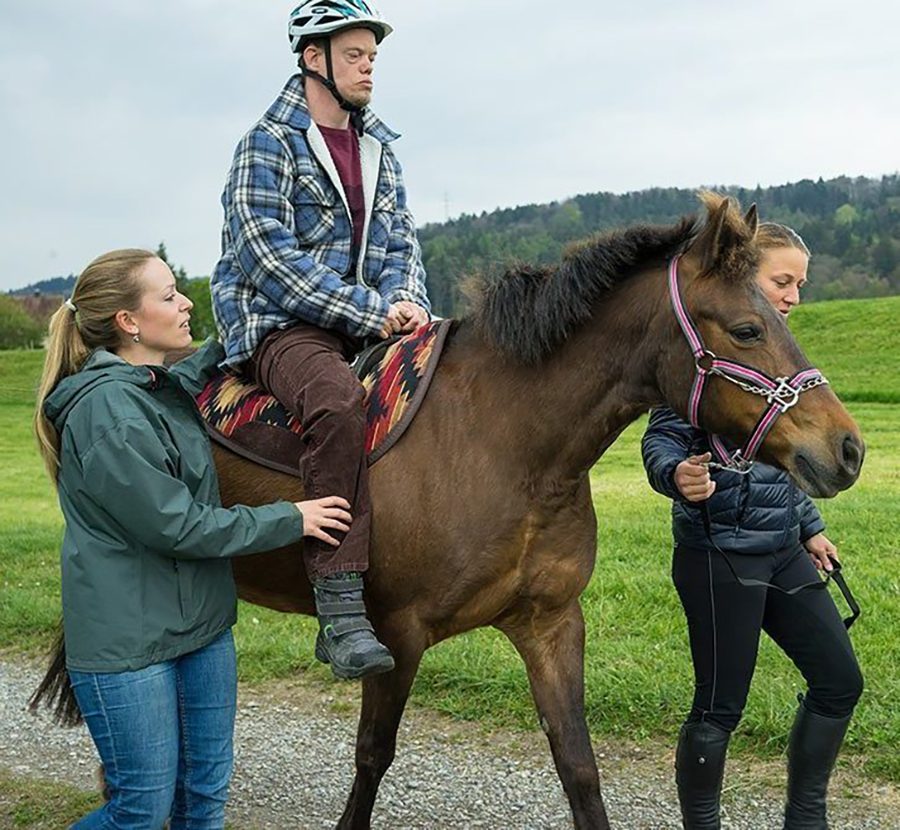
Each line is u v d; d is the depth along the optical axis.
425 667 5.19
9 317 56.50
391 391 3.21
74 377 2.70
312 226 3.35
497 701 4.86
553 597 3.13
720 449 3.01
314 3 3.31
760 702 4.44
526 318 3.06
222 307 3.44
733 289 2.80
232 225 3.31
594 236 3.06
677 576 3.25
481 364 3.18
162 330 2.90
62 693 3.51
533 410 3.05
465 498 3.05
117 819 2.70
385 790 4.14
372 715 3.23
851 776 3.97
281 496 3.36
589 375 3.02
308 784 4.28
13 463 19.50
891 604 5.82
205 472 2.82
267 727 4.89
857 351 32.84
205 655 2.83
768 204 93.56
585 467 3.08
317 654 3.14
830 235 77.81
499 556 3.04
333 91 3.37
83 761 4.60
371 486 3.12
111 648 2.60
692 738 3.19
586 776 3.07
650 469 3.09
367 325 3.26
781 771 4.07
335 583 3.01
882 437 16.61
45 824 3.91
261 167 3.26
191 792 2.87
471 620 3.13
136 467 2.56
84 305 2.85
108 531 2.64
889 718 4.27
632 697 4.66
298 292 3.21
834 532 7.93
